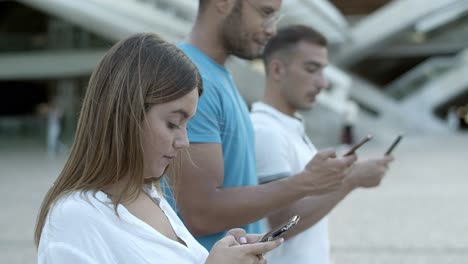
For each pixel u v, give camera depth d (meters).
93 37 23.17
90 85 1.24
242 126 2.09
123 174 1.21
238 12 2.03
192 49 2.05
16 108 33.00
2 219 7.00
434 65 26.94
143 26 18.16
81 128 1.24
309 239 2.41
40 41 23.72
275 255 2.38
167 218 1.31
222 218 1.87
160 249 1.21
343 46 22.22
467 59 26.34
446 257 5.21
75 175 1.23
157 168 1.25
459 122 37.41
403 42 25.58
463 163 13.12
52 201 1.21
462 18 23.75
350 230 6.38
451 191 8.99
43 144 21.91
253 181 2.17
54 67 23.50
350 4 27.03
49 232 1.16
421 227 6.47
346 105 19.38
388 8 21.66
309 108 2.67
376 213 7.35
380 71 30.86
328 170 1.91
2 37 23.91
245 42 2.07
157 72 1.20
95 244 1.15
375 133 22.45
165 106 1.21
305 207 2.32
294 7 16.59
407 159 14.41
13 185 10.10
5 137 24.83
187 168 1.83
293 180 1.92
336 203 2.39
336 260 5.15
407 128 25.84
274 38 2.62
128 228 1.19
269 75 2.65
